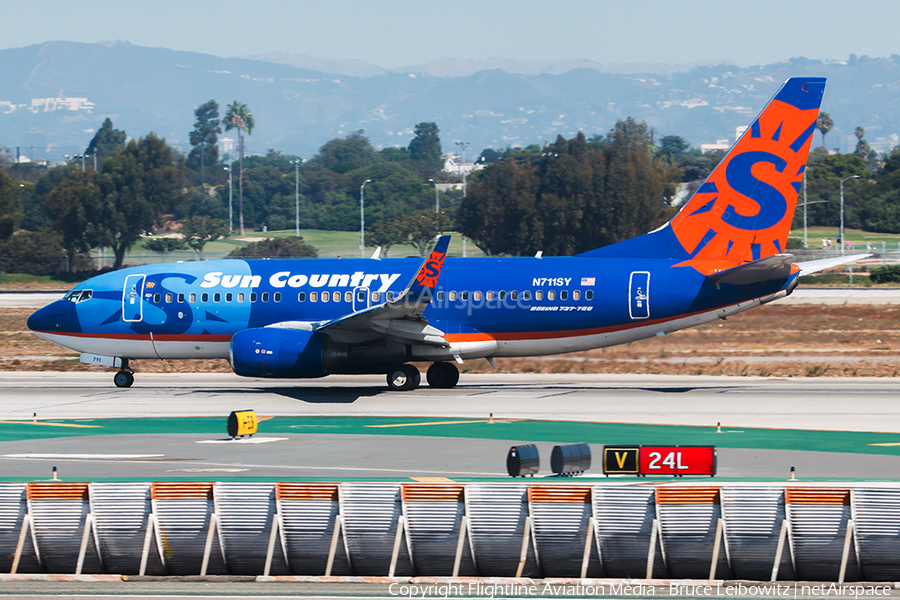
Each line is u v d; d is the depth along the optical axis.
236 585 56.03
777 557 55.03
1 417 121.38
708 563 55.44
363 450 94.44
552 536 56.47
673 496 55.84
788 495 55.16
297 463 87.75
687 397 133.62
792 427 105.44
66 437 104.88
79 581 57.53
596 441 98.12
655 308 139.25
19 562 59.12
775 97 138.00
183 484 58.88
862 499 54.84
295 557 57.94
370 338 140.50
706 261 140.50
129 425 113.44
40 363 197.88
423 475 81.50
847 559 54.66
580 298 140.50
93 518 58.78
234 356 140.38
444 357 143.12
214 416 120.44
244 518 58.19
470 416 117.81
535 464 77.81
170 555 58.50
